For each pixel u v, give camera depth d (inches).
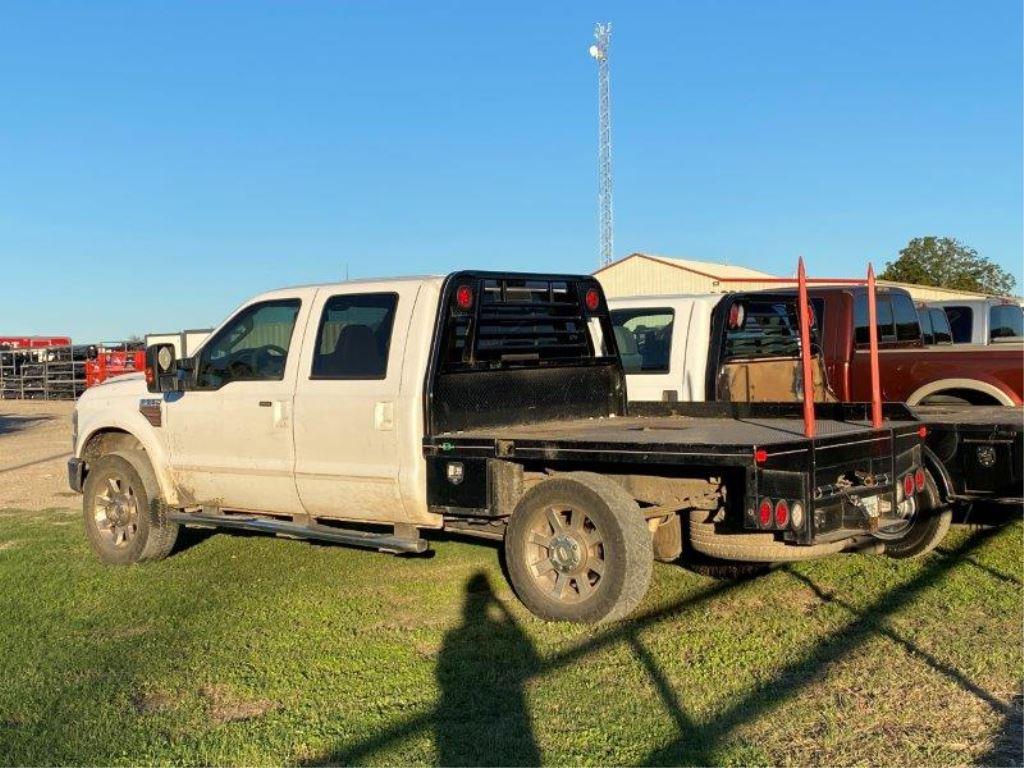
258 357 296.5
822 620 236.1
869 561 289.9
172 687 205.6
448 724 182.2
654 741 172.1
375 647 226.5
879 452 245.8
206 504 309.6
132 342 1469.0
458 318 267.1
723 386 345.1
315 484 278.2
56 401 1482.5
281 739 177.6
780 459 215.6
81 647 232.8
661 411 322.0
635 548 227.8
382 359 267.9
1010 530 325.1
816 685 195.2
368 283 277.6
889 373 391.9
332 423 273.1
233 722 186.7
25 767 169.5
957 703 184.4
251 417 290.8
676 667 206.8
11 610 265.3
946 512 284.8
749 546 241.4
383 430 263.3
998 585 259.1
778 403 302.4
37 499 477.7
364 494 268.8
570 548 235.9
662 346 359.6
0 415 1192.8
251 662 218.7
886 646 215.9
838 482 232.8
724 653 214.5
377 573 294.2
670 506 242.2
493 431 271.0
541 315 294.7
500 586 275.0
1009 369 371.9
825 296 402.6
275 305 295.3
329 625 244.1
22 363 1612.9
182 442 308.2
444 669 211.2
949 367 381.1
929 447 288.0
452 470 253.6
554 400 297.0
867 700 187.3
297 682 205.9
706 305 354.3
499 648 223.1
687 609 248.5
